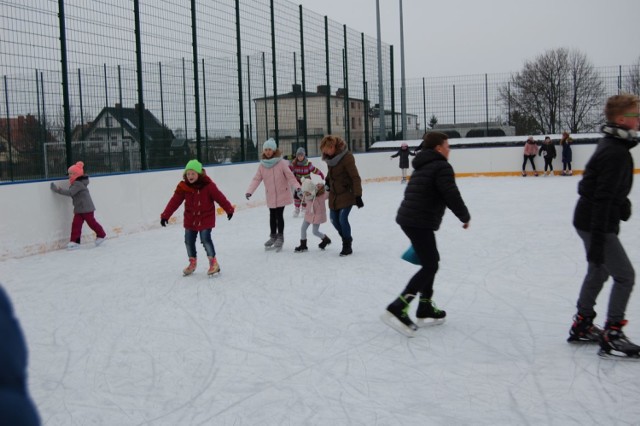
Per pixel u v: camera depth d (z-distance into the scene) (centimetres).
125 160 1294
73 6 1016
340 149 791
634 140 386
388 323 473
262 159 870
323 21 1966
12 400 105
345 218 808
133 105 1255
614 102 388
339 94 2108
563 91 2352
